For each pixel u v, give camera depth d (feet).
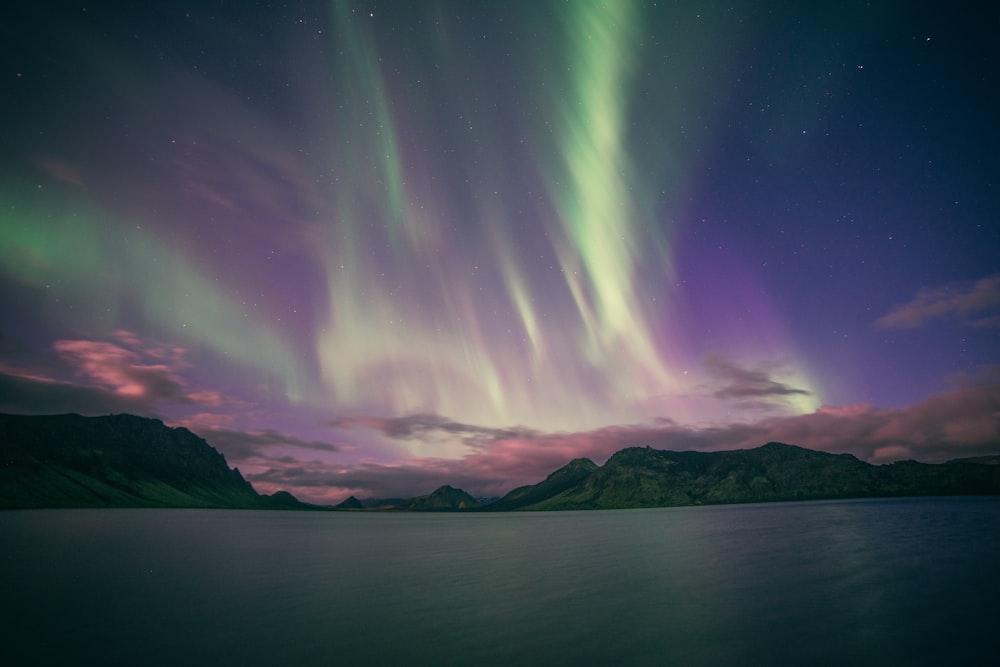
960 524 371.35
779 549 243.60
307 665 85.30
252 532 442.50
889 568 176.35
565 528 529.45
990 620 107.86
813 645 92.63
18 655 91.30
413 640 98.53
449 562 224.12
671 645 93.61
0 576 176.76
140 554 247.50
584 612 120.06
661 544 290.15
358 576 181.57
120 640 99.66
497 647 93.61
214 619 115.75
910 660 84.74
